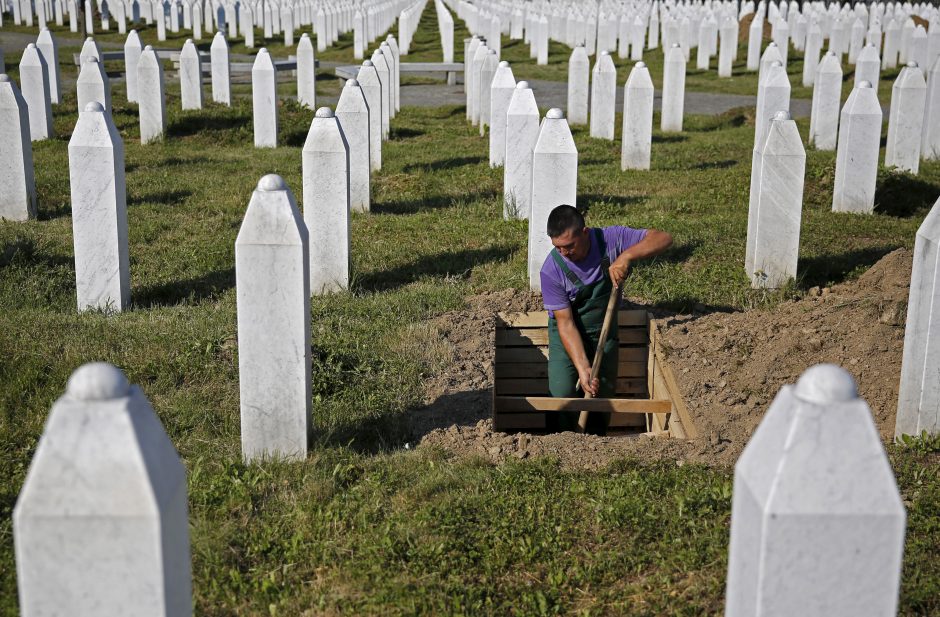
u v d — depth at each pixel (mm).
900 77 12172
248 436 4852
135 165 13133
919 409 4984
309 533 4238
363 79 12555
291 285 4645
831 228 9555
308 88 18016
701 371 6043
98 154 7008
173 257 8719
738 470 2445
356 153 10125
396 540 4133
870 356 5816
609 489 4551
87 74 14219
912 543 4086
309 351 4879
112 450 2283
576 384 6367
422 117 19281
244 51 31422
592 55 29078
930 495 4453
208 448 5082
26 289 7562
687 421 5371
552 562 4027
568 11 32312
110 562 2314
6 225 9547
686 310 7316
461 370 6184
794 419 2270
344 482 4727
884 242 9086
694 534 4160
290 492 4598
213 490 4543
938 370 4902
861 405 2264
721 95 22969
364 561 4020
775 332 6316
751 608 2373
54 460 2279
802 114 19531
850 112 10055
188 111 16375
